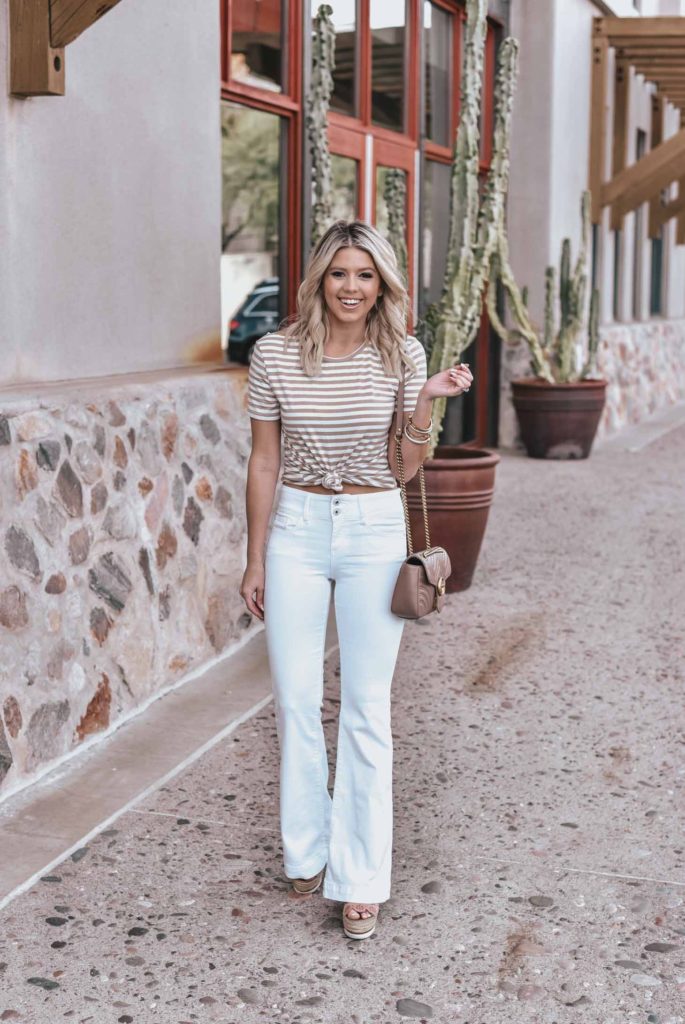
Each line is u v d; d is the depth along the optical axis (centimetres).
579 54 1171
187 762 403
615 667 517
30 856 335
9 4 392
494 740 434
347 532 296
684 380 1708
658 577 672
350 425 291
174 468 472
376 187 834
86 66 442
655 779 402
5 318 407
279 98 678
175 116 507
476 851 350
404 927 307
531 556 718
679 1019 269
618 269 1414
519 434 1148
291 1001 273
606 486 952
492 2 1034
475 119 633
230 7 611
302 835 316
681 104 1619
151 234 496
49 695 388
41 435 384
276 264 735
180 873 332
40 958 288
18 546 371
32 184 416
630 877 335
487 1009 272
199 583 492
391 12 843
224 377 518
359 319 289
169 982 280
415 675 502
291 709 307
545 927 308
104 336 468
